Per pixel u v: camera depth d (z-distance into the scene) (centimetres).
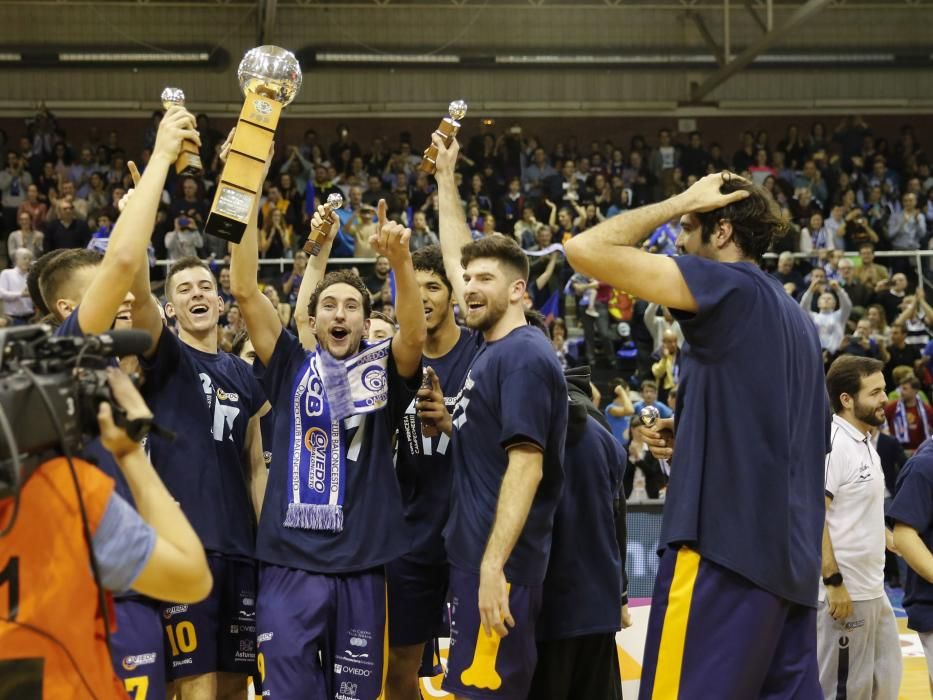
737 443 272
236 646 373
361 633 348
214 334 397
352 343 363
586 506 364
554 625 356
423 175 1712
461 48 2017
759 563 267
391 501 358
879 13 2097
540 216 1658
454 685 329
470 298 340
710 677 268
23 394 185
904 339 1299
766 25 1955
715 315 272
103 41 1936
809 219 1630
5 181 1691
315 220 413
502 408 322
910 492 445
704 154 1908
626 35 2055
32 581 188
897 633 469
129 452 205
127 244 260
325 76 2028
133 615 327
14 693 185
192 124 280
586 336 1329
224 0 1958
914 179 1839
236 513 374
